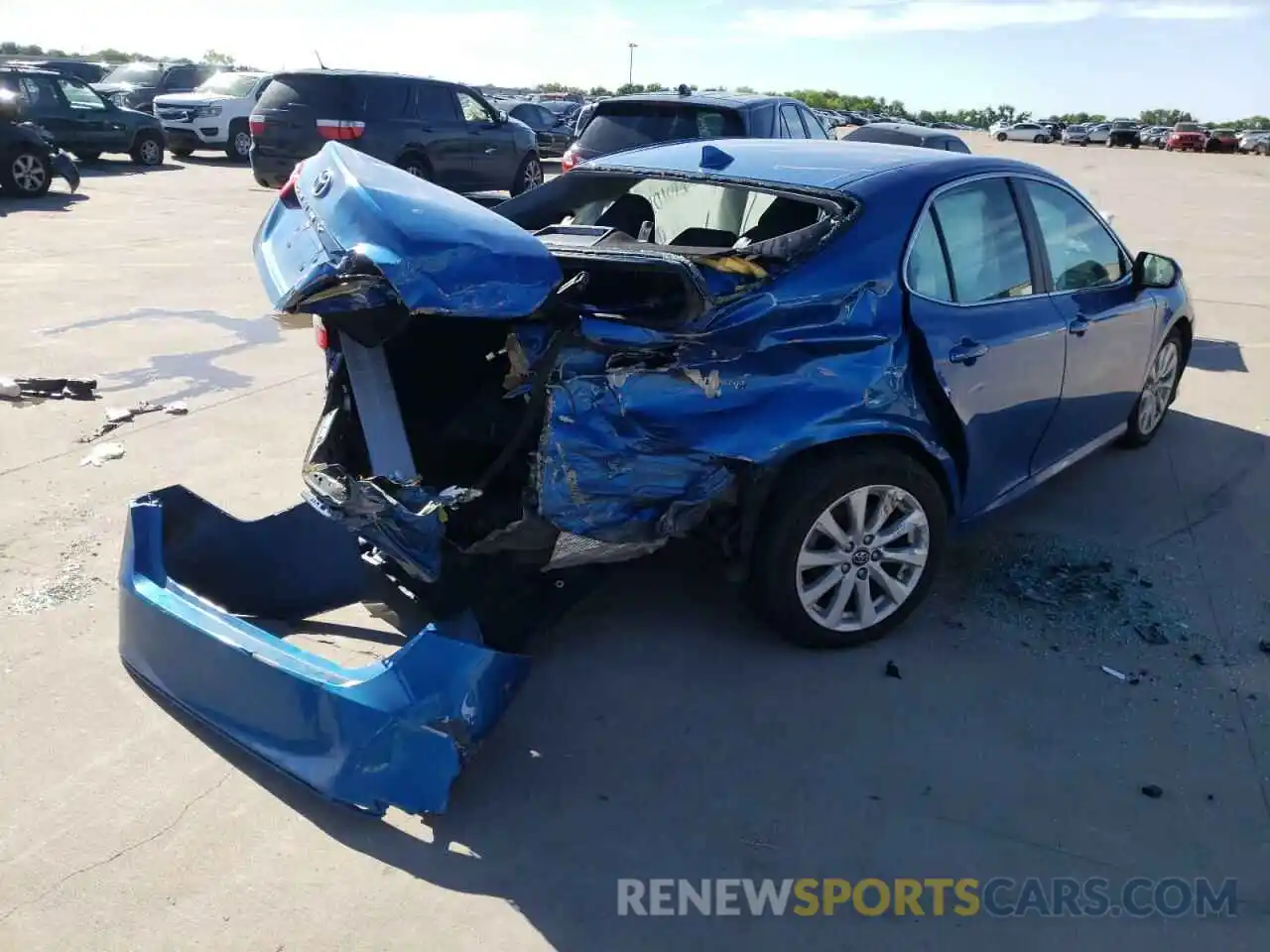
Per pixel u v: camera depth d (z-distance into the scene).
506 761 3.14
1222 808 3.00
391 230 2.79
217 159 22.34
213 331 7.72
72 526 4.50
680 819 2.92
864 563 3.68
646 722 3.34
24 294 8.59
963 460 3.91
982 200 4.09
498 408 3.41
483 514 3.22
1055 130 68.56
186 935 2.48
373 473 3.10
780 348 3.30
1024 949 2.53
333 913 2.57
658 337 3.07
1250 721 3.39
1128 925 2.60
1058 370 4.32
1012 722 3.37
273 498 4.83
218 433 5.64
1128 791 3.06
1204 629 3.94
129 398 6.17
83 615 3.83
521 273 2.84
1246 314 9.38
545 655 3.69
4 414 5.80
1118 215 17.66
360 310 3.00
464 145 15.04
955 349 3.73
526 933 2.53
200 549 3.69
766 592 3.56
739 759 3.18
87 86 18.89
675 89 10.53
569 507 3.07
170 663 3.24
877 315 3.52
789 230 3.89
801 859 2.79
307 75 13.90
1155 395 5.71
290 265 3.05
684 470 3.18
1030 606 4.10
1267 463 5.65
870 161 4.03
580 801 2.98
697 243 4.11
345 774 2.83
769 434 3.26
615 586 4.18
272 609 3.85
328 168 3.23
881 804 2.99
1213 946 2.54
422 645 2.86
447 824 2.88
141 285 9.14
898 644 3.82
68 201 14.30
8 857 2.70
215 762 3.09
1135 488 5.28
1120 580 4.30
